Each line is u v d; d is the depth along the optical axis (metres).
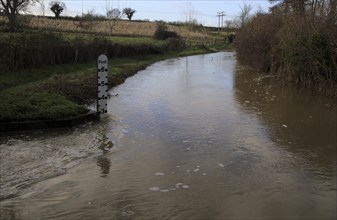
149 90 16.64
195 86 18.14
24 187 6.27
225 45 66.62
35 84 14.03
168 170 7.14
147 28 61.12
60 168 7.14
